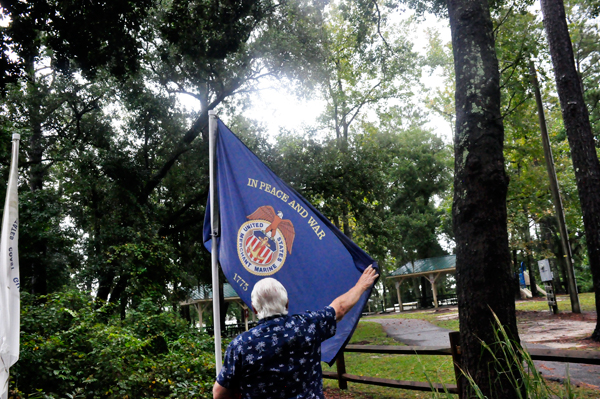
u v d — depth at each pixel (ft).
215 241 14.17
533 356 14.44
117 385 20.57
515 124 77.25
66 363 20.49
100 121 66.13
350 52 65.16
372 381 21.42
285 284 12.60
